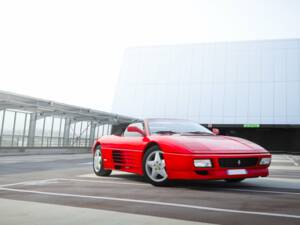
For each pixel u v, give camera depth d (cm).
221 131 4084
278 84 3978
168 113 4150
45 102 1741
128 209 330
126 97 4375
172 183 514
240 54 4216
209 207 339
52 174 724
